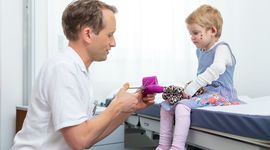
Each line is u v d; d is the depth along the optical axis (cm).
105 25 102
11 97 230
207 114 137
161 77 290
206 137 140
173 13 294
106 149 202
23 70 236
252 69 314
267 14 301
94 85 262
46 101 96
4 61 226
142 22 279
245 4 317
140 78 278
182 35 299
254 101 201
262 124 109
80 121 91
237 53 322
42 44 240
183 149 144
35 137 99
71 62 97
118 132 207
